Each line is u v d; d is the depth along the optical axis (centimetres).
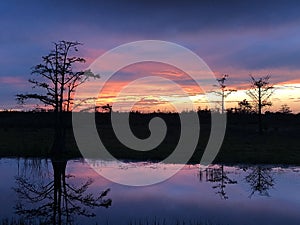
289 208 1623
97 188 2131
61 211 1630
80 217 1510
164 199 1811
